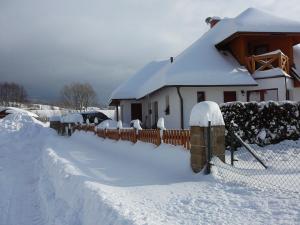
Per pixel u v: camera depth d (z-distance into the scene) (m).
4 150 22.17
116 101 32.47
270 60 19.41
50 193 9.48
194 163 8.57
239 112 12.39
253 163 9.65
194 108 8.71
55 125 36.12
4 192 10.56
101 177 8.77
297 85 20.25
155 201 6.36
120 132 16.39
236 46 21.61
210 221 5.17
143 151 12.38
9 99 115.50
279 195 6.21
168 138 11.04
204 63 20.44
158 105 24.33
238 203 5.95
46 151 16.33
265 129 12.55
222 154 8.55
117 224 5.08
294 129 12.72
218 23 25.11
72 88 94.44
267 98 19.66
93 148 17.38
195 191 6.95
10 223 7.64
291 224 4.81
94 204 6.35
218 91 19.61
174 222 5.18
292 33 20.55
